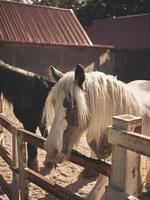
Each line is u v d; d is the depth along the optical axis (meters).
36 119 5.15
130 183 2.07
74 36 17.80
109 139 2.09
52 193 2.88
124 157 2.03
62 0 36.09
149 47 22.17
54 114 2.88
